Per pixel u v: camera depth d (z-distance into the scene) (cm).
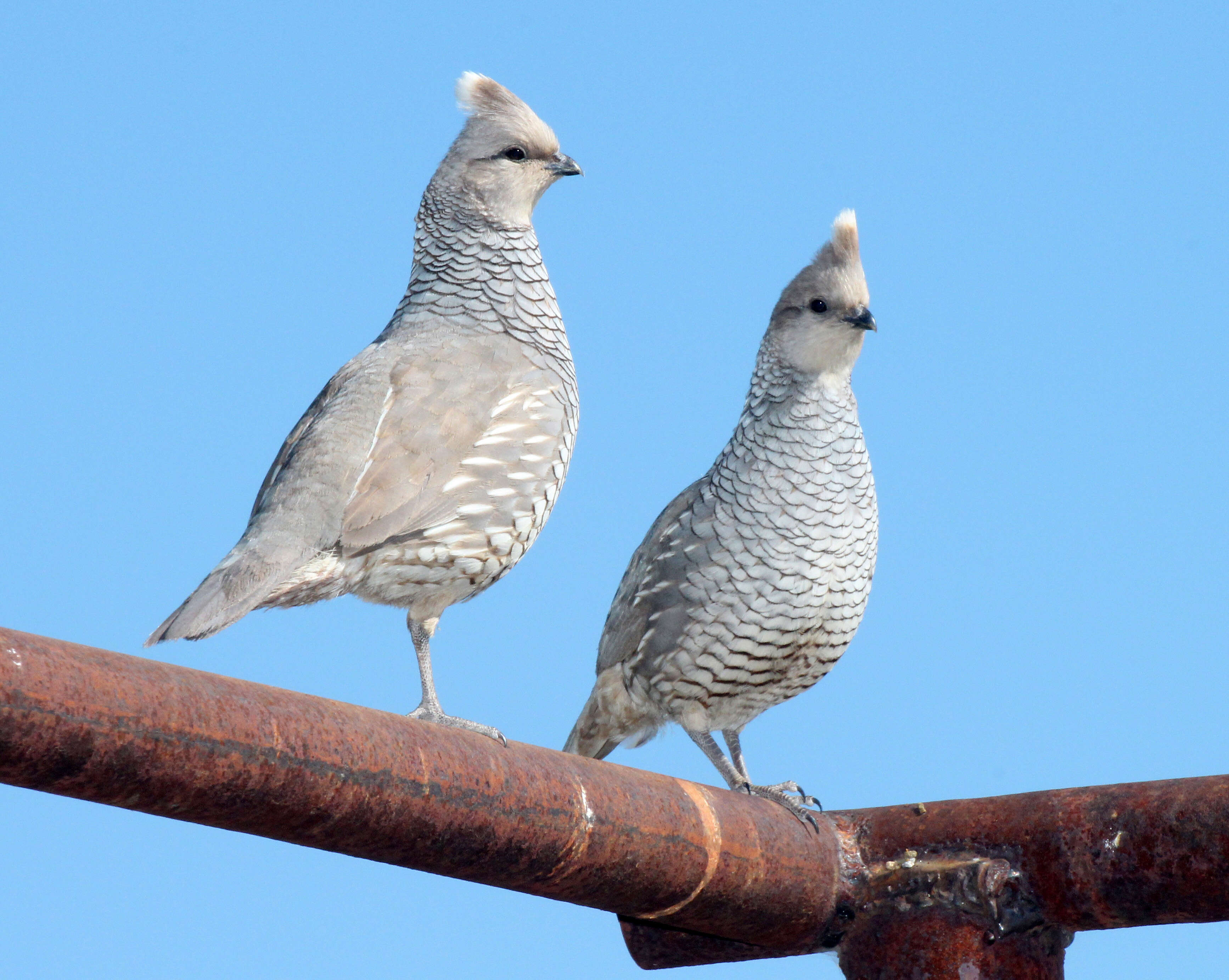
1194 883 834
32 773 632
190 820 699
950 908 902
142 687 653
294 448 1226
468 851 789
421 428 1211
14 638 624
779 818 926
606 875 851
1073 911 878
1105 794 875
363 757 729
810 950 959
